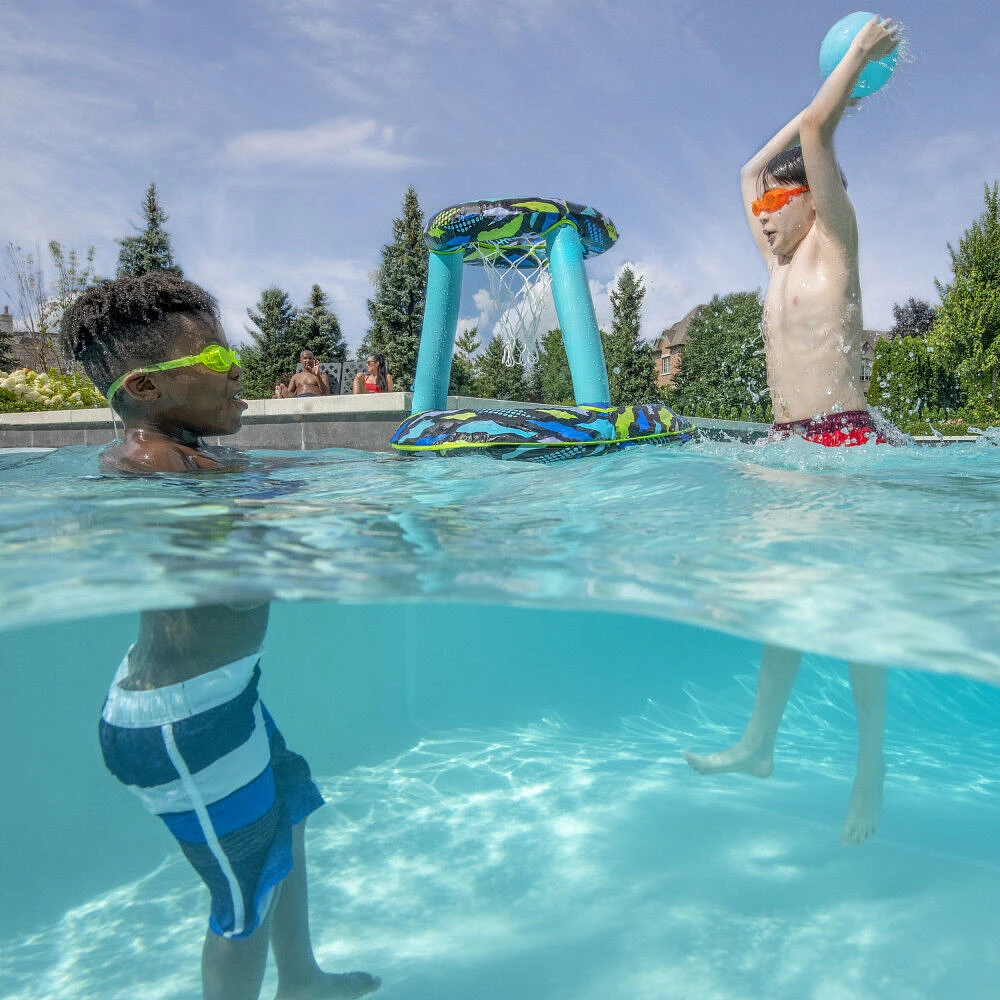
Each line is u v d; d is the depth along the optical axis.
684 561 1.24
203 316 2.00
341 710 2.70
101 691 2.08
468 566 1.19
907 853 1.75
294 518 1.59
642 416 5.11
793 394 3.34
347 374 14.01
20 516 1.53
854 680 1.79
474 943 1.47
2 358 31.11
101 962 1.50
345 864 1.80
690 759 2.27
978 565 1.21
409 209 32.97
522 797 2.16
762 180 3.45
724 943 1.42
